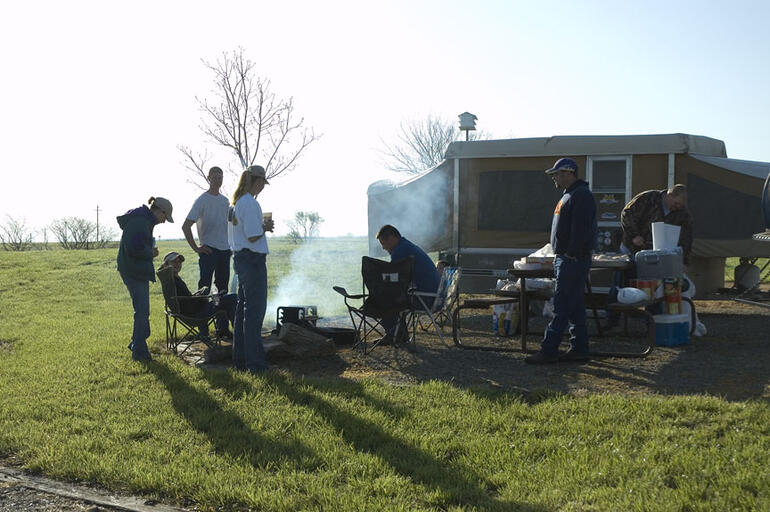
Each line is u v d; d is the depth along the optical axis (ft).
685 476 10.83
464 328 27.14
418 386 16.93
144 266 20.59
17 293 42.78
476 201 33.45
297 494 10.79
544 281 22.04
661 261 22.08
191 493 11.14
